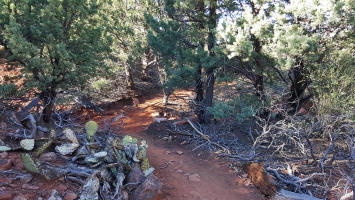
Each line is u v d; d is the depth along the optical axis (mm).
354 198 5605
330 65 9781
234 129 12562
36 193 4367
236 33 9672
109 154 5859
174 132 11906
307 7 8852
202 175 7473
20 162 5203
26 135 6875
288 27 9070
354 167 7652
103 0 15547
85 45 9930
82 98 17016
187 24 12672
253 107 10492
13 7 8219
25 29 8828
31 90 10117
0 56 8766
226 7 11938
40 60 8312
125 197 5039
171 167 7895
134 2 18000
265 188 6598
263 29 9289
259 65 10672
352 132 8102
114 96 20406
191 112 15266
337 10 8172
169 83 11445
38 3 9086
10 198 3979
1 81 11539
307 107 12953
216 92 15875
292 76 11992
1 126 7492
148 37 11969
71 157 5887
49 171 4828
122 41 18250
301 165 8180
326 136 10125
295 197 6051
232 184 7043
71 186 4816
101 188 4902
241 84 14000
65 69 9367
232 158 8742
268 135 9453
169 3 11508
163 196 5906
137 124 15320
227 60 10633
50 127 9023
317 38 9109
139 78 26047
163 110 18328
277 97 11055
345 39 9922
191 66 11398
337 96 9203
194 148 10055
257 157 8906
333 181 7336
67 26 9797
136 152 6133
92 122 6523
